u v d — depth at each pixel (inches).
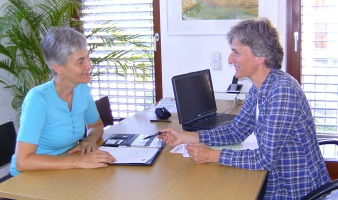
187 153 67.8
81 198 51.6
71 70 65.8
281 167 60.9
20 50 119.1
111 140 75.1
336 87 117.6
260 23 60.5
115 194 52.6
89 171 61.1
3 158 79.8
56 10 121.6
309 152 60.8
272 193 62.0
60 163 61.9
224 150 62.7
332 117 119.6
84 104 75.7
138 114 100.7
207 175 58.4
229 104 108.7
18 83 129.2
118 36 126.0
